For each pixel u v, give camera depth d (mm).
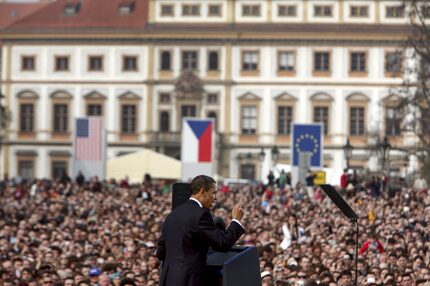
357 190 148125
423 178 164750
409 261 74750
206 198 35000
